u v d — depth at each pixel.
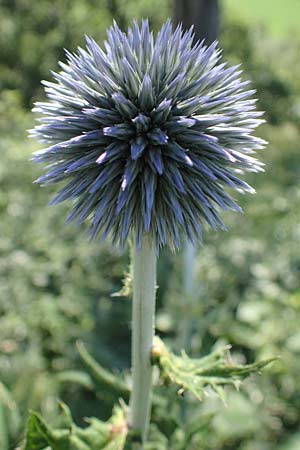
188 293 0.27
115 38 0.15
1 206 0.41
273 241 0.41
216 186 0.15
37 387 0.26
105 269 0.37
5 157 0.47
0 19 0.94
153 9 0.94
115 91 0.14
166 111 0.14
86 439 0.15
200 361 0.15
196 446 0.23
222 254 0.38
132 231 0.15
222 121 0.14
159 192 0.14
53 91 0.15
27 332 0.30
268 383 0.29
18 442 0.18
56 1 0.95
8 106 0.64
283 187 0.52
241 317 0.33
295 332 0.32
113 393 0.18
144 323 0.15
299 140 0.66
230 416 0.27
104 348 0.30
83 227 0.38
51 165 0.15
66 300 0.33
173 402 0.21
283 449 0.27
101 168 0.14
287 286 0.37
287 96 0.90
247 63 0.94
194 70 0.15
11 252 0.35
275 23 1.35
